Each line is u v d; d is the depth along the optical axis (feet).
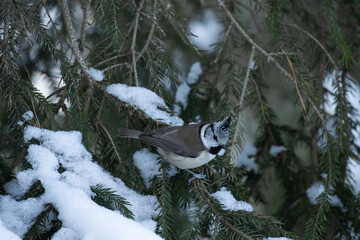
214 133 21.44
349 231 25.94
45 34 21.53
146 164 21.81
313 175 30.42
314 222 21.26
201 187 20.85
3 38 19.80
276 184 34.45
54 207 16.51
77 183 18.03
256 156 30.58
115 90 22.15
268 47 30.27
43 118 21.74
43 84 29.32
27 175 17.60
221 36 35.91
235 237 18.48
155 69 25.11
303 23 31.24
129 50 24.13
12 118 19.75
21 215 16.79
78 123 20.74
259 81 28.04
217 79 30.50
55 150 18.74
